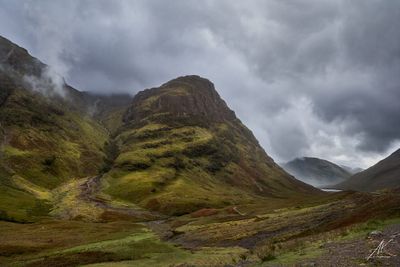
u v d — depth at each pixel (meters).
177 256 56.25
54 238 91.69
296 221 85.88
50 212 194.75
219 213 165.00
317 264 26.70
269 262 32.97
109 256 56.38
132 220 180.62
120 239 86.81
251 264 35.38
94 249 65.69
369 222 46.03
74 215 181.62
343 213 77.31
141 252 61.00
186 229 111.50
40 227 118.19
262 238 74.75
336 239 39.81
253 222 100.31
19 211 177.12
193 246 77.69
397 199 59.22
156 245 71.44
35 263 55.16
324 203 127.06
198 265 43.03
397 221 43.97
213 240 83.06
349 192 137.88
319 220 79.00
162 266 45.94
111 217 182.62
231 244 74.75
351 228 45.03
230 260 44.97
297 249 38.62
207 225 113.75
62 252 66.00
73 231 107.94
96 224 131.88
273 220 96.00
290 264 29.09
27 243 80.94
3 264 57.09
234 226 99.19
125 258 55.31
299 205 137.50
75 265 51.41
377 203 63.12
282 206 155.12
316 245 38.38
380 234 35.19
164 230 119.31
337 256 28.56
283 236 69.50
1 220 149.62
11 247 74.06
